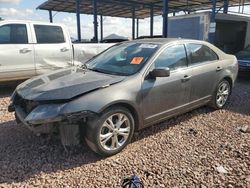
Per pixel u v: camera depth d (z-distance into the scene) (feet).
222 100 18.25
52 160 11.20
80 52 25.59
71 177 10.01
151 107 13.00
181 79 14.28
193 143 12.91
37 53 22.88
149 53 13.64
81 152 11.88
